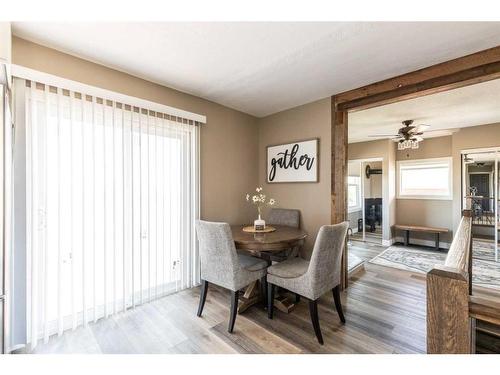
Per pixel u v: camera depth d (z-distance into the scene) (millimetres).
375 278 3258
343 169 2875
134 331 2002
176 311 2326
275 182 3549
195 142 2914
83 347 1796
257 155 3793
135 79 2412
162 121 2609
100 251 2166
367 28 1683
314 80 2523
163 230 2615
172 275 2713
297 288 1996
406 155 5680
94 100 2096
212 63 2176
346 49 1946
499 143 4215
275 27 1677
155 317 2215
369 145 5738
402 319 2199
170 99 2695
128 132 2346
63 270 1971
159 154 2584
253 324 2127
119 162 2273
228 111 3352
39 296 1848
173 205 2725
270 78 2469
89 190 2092
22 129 1740
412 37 1784
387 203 5398
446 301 771
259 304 2502
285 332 2002
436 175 5309
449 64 2107
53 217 1918
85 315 2051
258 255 2756
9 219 1348
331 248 1976
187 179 2852
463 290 748
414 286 2979
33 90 1795
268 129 3686
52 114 1919
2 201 1303
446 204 5145
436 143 5297
